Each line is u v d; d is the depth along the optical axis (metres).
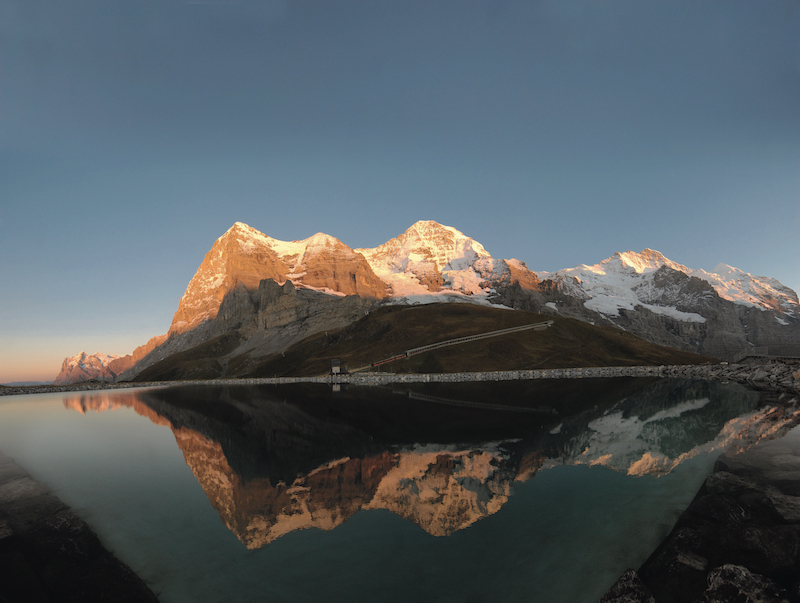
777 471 18.80
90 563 14.07
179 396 91.25
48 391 151.25
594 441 28.23
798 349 109.44
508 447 27.80
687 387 63.84
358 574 12.50
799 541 12.65
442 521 16.09
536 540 14.18
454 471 22.62
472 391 73.25
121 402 80.19
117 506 19.48
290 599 11.29
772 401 44.50
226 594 11.80
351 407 56.12
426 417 43.19
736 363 100.00
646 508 16.38
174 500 20.06
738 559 12.33
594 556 13.05
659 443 26.75
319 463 25.80
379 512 17.38
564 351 145.88
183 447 32.66
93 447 33.88
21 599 12.09
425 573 12.25
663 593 11.20
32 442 37.19
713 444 25.41
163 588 12.34
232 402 71.25
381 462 25.22
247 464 26.53
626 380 84.81
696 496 17.33
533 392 66.56
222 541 15.37
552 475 21.08
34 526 17.19
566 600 10.61
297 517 17.34
